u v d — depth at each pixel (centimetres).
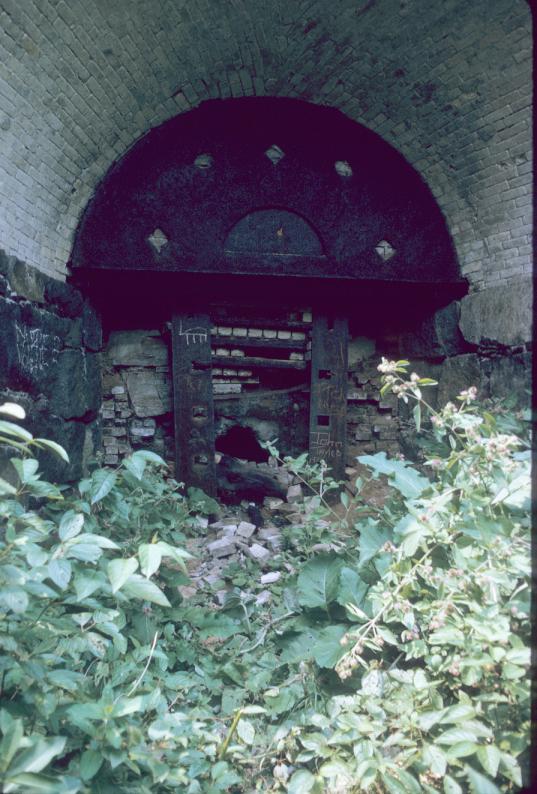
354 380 577
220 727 217
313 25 430
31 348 388
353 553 309
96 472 256
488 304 483
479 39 404
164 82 451
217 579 364
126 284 509
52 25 351
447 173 489
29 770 121
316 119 500
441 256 514
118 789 157
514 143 436
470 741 161
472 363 503
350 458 567
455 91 440
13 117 362
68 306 462
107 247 479
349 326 574
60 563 149
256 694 237
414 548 193
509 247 468
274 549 413
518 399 439
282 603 307
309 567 259
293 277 504
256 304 529
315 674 231
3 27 326
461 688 197
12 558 167
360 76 464
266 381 561
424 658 215
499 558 183
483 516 187
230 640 279
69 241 469
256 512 498
